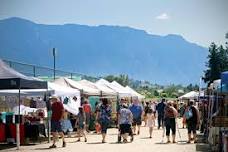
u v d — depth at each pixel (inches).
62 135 838.5
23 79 797.2
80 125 960.9
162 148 818.2
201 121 1182.3
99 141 964.0
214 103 875.4
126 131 933.8
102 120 938.1
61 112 831.1
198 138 1022.4
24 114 1021.2
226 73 690.8
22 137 883.4
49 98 968.3
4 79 789.2
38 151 772.6
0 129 876.6
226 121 753.0
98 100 1435.8
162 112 1321.4
